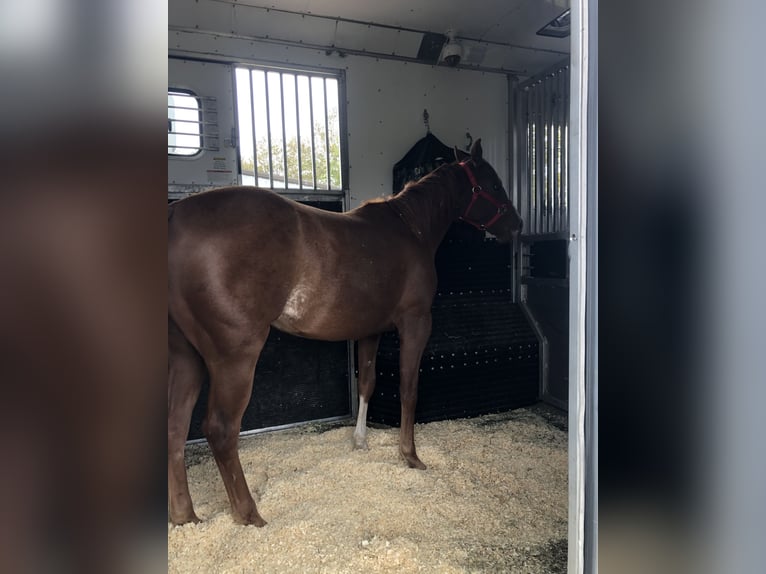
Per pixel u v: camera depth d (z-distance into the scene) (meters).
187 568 1.58
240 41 2.70
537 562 1.63
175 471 1.82
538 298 3.33
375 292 2.14
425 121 3.18
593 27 1.10
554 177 3.16
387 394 2.98
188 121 2.64
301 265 1.88
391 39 2.90
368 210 2.33
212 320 1.65
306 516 1.85
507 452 2.52
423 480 2.19
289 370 2.95
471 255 3.27
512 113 3.40
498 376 3.19
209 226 1.63
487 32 2.88
